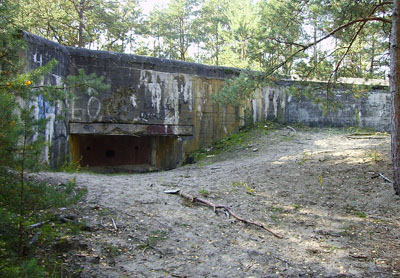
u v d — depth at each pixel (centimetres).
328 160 1017
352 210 660
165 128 1502
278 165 1030
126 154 1803
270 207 676
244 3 2225
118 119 1397
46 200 386
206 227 545
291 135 1562
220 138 1638
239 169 1052
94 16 2448
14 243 399
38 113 1002
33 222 462
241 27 1945
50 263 383
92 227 498
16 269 311
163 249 454
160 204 649
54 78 1142
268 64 1003
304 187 809
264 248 473
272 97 1766
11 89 448
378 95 1875
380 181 792
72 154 1366
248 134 1617
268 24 1007
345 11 884
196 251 454
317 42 872
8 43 629
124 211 584
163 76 1495
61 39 2464
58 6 2336
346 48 1001
